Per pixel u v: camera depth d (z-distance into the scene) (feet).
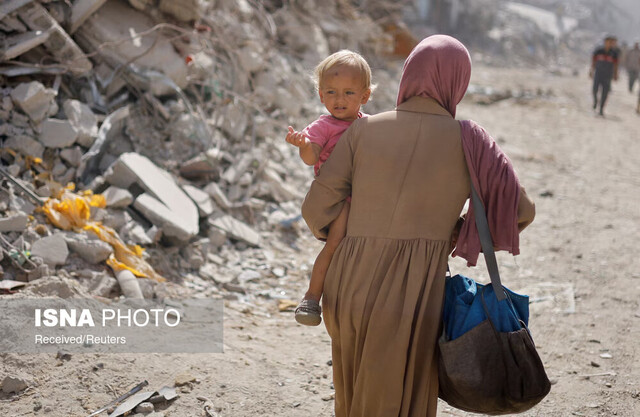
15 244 13.83
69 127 16.65
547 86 61.87
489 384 7.42
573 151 34.53
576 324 14.85
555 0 152.56
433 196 7.77
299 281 16.98
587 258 19.34
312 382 11.80
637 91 69.87
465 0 104.47
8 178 14.61
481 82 56.75
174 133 19.66
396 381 7.59
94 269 14.32
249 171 20.97
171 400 10.64
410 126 7.87
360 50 40.83
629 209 24.79
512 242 7.76
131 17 21.21
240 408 10.66
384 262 7.77
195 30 23.13
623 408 11.34
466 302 7.89
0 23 17.48
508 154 31.76
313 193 8.12
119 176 16.84
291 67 30.60
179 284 15.46
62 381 10.70
